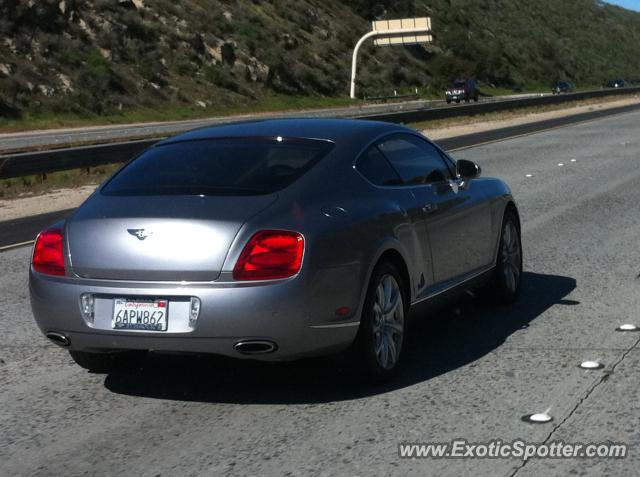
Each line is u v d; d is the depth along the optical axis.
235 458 4.63
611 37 157.50
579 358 6.20
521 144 28.05
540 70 118.38
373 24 72.12
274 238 5.14
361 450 4.68
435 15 107.94
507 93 99.88
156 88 57.22
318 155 5.85
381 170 6.16
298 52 74.00
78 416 5.36
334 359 5.61
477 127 40.03
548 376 5.82
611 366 5.98
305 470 4.44
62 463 4.64
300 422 5.12
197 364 6.32
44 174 21.47
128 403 5.56
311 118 6.72
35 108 48.38
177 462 4.61
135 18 60.97
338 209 5.51
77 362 6.11
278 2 80.50
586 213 13.32
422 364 6.19
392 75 84.50
